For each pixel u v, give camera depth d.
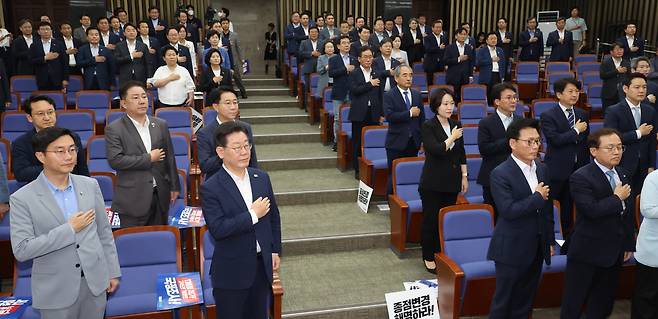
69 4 11.46
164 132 3.85
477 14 14.40
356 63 6.70
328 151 6.98
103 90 7.73
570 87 4.46
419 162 4.91
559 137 4.48
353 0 13.23
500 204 3.12
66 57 7.86
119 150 3.61
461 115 6.96
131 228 3.41
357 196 5.80
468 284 3.44
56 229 2.46
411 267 4.49
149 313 3.11
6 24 11.76
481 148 4.21
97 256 2.66
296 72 9.56
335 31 9.41
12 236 2.46
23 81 7.76
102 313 2.76
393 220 4.77
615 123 4.72
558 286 3.74
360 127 5.99
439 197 4.21
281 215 5.36
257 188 2.75
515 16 14.62
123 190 3.68
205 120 6.19
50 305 2.56
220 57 6.73
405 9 12.70
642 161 4.77
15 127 6.04
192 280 3.18
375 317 3.84
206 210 2.62
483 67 8.80
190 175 5.08
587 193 3.14
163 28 9.90
